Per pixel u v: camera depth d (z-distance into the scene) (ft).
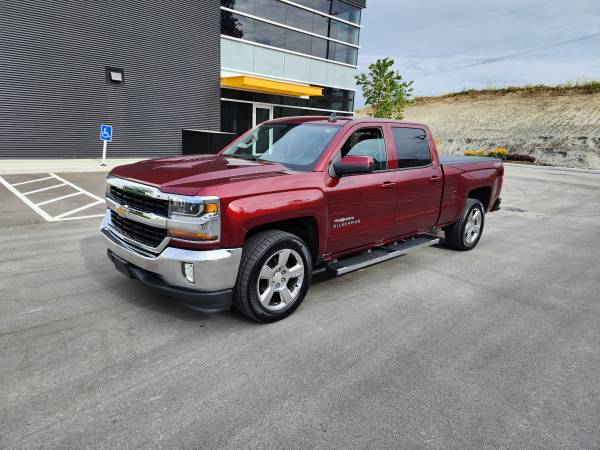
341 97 70.90
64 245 18.62
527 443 7.74
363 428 7.95
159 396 8.59
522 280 16.96
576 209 35.88
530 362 10.64
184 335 11.16
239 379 9.33
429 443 7.63
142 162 13.48
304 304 13.61
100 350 10.23
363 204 14.12
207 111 53.36
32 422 7.66
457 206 19.17
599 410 8.82
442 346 11.28
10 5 37.63
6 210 24.44
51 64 40.60
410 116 159.12
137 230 11.60
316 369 9.88
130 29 45.14
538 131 115.96
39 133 40.93
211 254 10.30
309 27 62.59
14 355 9.80
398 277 16.67
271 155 14.17
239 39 54.75
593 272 18.38
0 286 13.79
